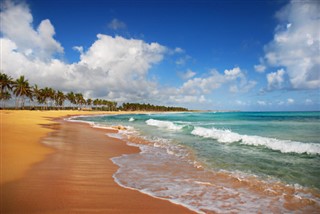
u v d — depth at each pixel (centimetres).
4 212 400
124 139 1545
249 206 467
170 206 458
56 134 1694
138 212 426
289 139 1365
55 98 10500
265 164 822
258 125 2597
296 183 612
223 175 689
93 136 1678
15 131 1602
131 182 614
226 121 3656
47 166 735
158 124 3003
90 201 469
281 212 441
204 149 1150
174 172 723
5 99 7694
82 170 715
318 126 2306
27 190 515
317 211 446
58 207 432
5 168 680
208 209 449
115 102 16538
